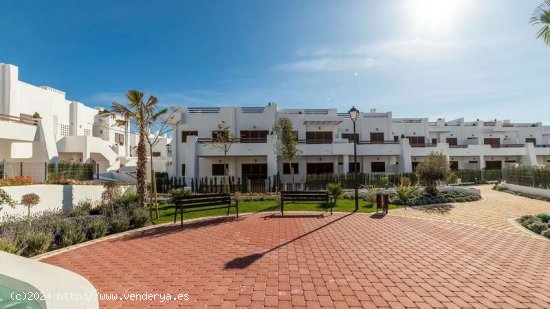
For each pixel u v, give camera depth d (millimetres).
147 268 5465
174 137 25516
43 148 18719
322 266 5449
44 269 4148
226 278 4906
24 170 14102
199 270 5312
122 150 33156
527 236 7574
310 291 4363
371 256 6027
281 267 5414
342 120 26828
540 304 3924
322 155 25578
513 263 5531
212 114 26016
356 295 4219
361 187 22547
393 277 4887
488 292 4297
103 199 13500
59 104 25703
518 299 4070
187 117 25828
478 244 6871
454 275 4953
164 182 21500
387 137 29297
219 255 6215
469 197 14703
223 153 23031
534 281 4684
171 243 7293
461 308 3828
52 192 11266
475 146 29516
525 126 36594
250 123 26391
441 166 15695
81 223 8297
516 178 19531
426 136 31656
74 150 24781
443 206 12836
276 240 7387
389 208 12484
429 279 4793
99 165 28094
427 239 7359
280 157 24750
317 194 11211
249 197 16297
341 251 6395
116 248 6934
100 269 5449
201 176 24953
